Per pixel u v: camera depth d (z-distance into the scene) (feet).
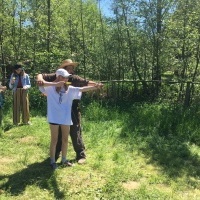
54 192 15.99
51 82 17.53
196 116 28.09
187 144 23.45
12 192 15.96
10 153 21.21
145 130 25.95
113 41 43.24
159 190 16.56
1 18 38.47
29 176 17.62
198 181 17.81
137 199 15.52
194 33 36.14
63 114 17.99
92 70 46.68
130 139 23.89
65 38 47.47
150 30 40.42
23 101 27.78
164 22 38.96
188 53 38.55
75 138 19.76
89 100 35.94
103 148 22.18
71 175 17.72
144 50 41.63
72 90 17.95
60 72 17.74
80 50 48.08
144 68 42.63
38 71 41.98
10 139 24.16
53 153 18.58
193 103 34.58
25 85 27.96
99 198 15.52
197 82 35.29
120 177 17.67
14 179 17.28
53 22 45.44
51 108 18.04
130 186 16.96
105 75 45.83
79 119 19.94
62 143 18.67
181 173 18.75
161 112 29.55
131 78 44.47
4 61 41.70
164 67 40.91
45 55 41.70
